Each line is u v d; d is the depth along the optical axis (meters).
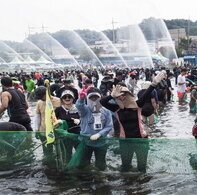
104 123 5.16
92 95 5.07
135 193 4.70
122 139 5.00
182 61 52.88
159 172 5.04
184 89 15.66
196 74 21.28
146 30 54.72
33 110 14.49
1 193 4.77
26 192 4.80
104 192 4.76
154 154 4.98
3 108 6.45
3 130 5.84
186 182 4.93
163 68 16.23
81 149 5.18
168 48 61.50
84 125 5.18
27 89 19.06
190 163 4.95
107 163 5.11
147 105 9.17
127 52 59.56
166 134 8.83
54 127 5.27
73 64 73.69
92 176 5.15
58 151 5.31
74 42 71.69
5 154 5.53
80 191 4.81
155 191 4.72
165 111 12.80
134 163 5.02
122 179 5.06
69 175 5.26
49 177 5.31
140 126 5.11
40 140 5.45
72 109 5.91
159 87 13.39
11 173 5.47
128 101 5.04
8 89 6.66
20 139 5.52
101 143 5.07
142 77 37.19
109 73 11.23
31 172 5.41
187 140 4.90
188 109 13.24
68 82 8.99
